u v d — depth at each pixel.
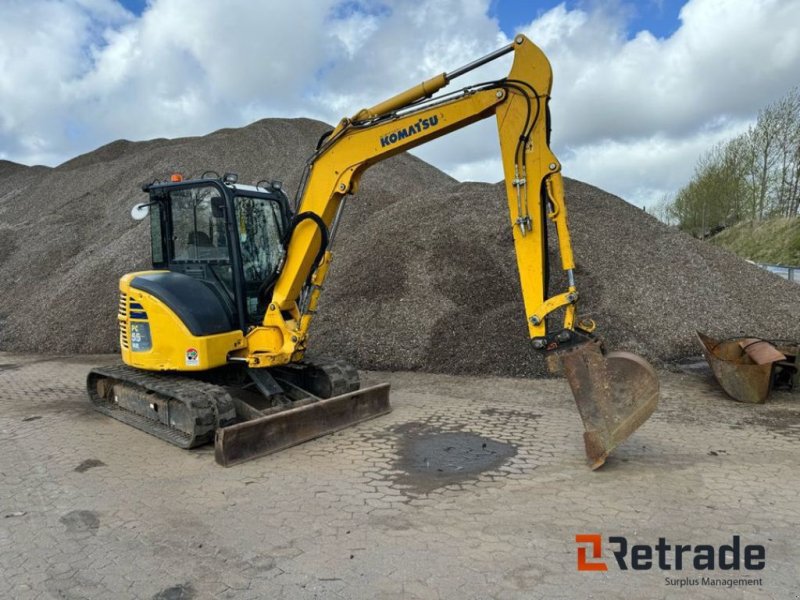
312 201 5.55
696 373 7.75
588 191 12.30
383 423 6.02
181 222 6.11
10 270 15.27
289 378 6.48
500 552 3.40
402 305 9.52
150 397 5.89
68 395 7.63
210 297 5.66
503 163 4.67
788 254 26.88
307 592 3.02
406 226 11.28
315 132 21.83
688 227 37.12
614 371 4.48
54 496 4.32
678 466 4.70
